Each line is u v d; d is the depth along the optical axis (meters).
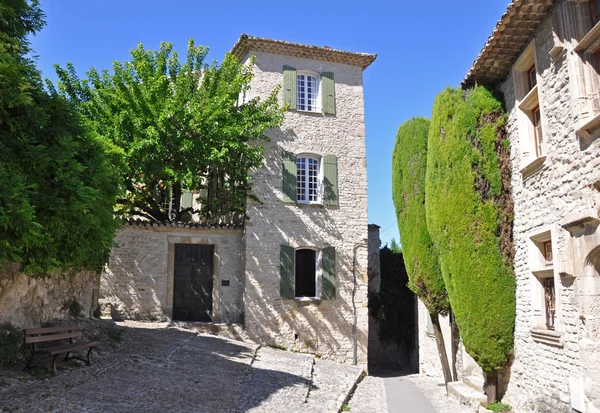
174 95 16.06
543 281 9.20
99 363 9.35
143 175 15.28
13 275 8.39
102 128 15.15
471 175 10.48
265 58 17.75
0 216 6.00
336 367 15.43
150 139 14.73
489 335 10.09
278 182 17.09
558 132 8.31
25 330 7.82
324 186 17.50
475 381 11.98
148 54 16.80
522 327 9.72
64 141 7.34
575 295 7.74
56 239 7.57
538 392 8.99
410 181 13.97
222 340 14.84
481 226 10.27
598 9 7.65
